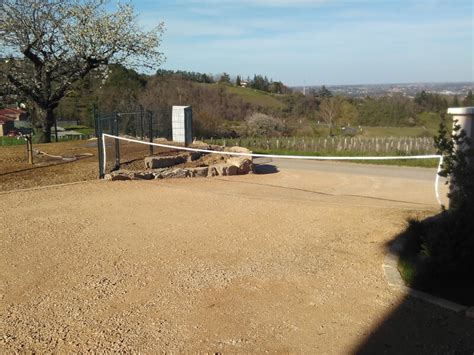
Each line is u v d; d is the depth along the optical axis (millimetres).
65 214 7184
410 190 10281
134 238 5953
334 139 24359
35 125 22047
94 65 20250
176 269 4840
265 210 7652
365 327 3627
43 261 5074
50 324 3645
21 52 18641
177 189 9438
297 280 4566
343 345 3365
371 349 3305
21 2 18344
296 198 8883
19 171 10797
